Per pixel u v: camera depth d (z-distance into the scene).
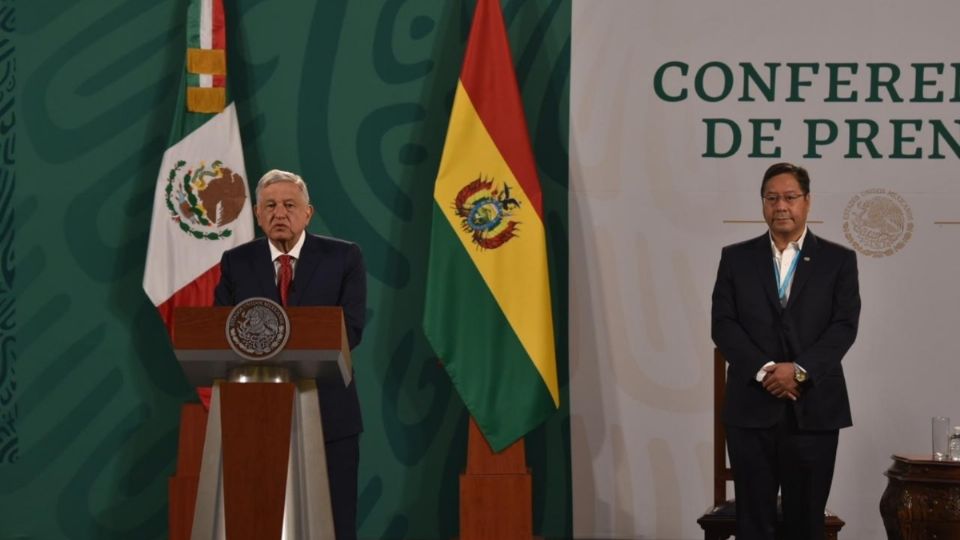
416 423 10.25
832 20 10.24
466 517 9.39
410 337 10.27
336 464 7.00
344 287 7.15
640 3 10.30
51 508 10.20
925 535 8.62
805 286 8.09
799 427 7.81
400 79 10.42
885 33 10.22
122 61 10.41
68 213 10.31
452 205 9.61
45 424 10.22
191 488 9.52
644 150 10.28
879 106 10.20
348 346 6.37
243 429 5.66
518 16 10.38
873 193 10.17
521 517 9.38
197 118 10.02
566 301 10.25
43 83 10.38
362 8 10.45
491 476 9.41
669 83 10.27
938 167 10.15
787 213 8.16
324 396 6.99
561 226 10.29
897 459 8.98
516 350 9.48
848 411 7.95
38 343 10.26
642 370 10.19
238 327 5.71
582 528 10.14
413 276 10.30
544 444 10.20
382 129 10.41
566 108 10.32
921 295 10.09
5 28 10.38
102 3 10.41
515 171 9.65
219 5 10.09
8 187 10.30
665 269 10.23
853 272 8.15
